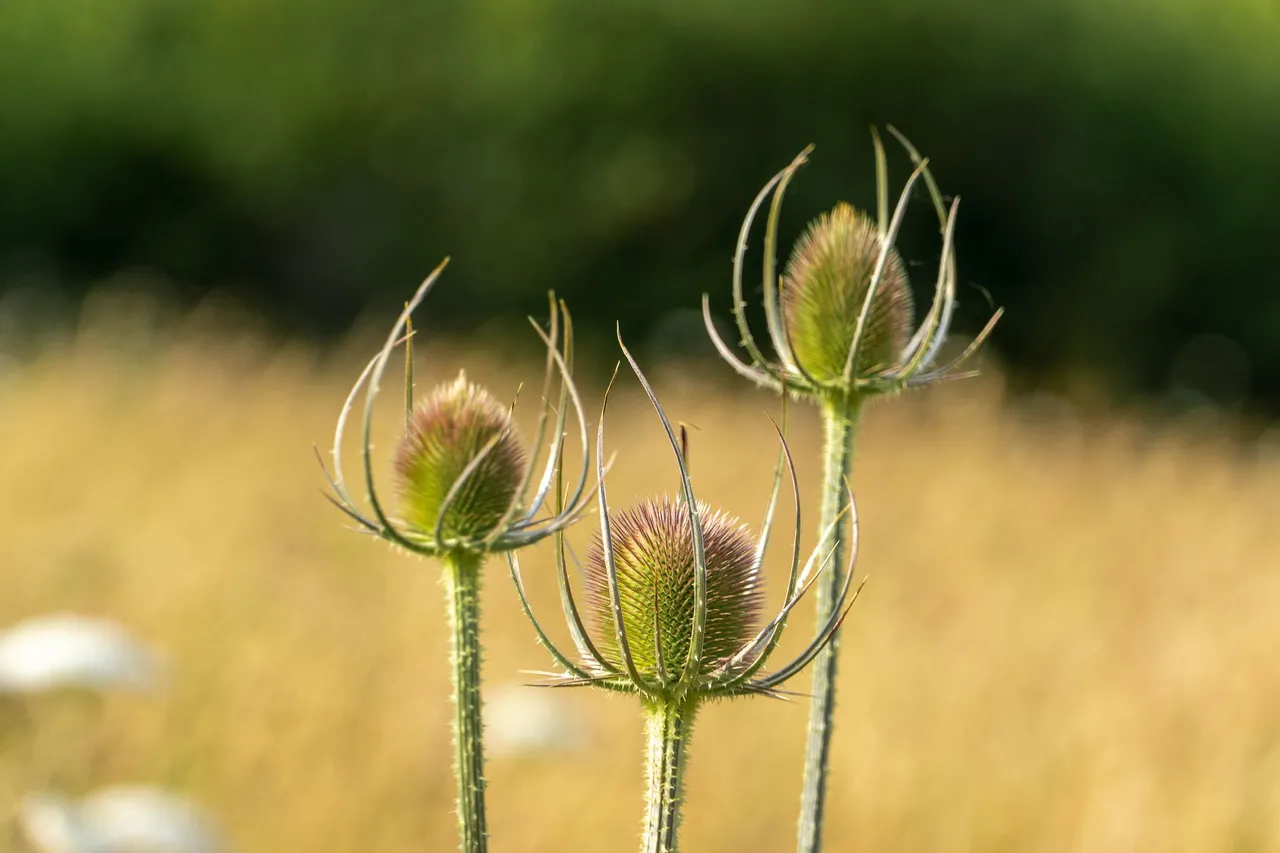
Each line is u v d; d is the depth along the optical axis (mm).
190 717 8227
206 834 5715
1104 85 36188
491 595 11133
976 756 9188
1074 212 35812
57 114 36219
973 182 36188
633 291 36031
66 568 10422
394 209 37656
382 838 7859
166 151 36844
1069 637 11227
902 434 18016
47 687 6102
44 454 13055
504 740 8070
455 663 2549
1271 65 38094
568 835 8172
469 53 37438
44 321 21797
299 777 7934
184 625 9562
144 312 21312
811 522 13430
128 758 7680
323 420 16266
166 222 37125
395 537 2484
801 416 19172
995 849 8344
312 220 37750
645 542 2447
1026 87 35719
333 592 10742
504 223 36531
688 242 35969
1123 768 8938
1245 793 8547
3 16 37094
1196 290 36375
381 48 37344
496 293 36781
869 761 9062
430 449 2629
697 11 35781
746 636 2451
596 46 36125
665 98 35969
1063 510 15172
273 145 36594
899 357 3203
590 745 8367
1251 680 10031
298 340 22984
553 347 2363
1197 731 9312
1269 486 18203
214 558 10867
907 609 11758
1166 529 14984
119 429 14586
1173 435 20453
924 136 36062
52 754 7438
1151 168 36250
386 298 37188
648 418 18219
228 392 16781
